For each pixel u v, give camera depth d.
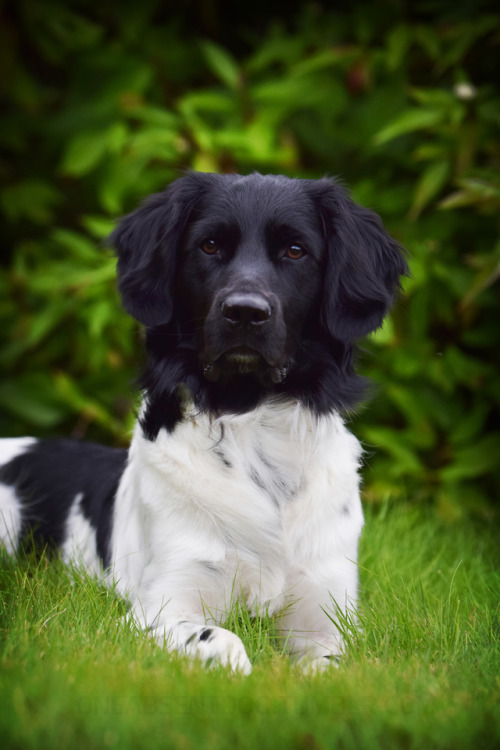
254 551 3.18
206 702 2.27
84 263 5.31
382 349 5.24
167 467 3.22
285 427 3.27
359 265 3.39
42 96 5.72
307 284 3.29
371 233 3.58
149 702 2.26
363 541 4.07
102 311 5.10
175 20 5.70
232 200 3.28
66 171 5.26
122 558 3.43
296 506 3.24
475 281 4.77
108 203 5.29
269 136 5.18
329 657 2.98
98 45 5.56
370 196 5.25
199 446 3.23
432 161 5.22
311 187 3.42
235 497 3.17
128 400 5.41
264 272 3.14
